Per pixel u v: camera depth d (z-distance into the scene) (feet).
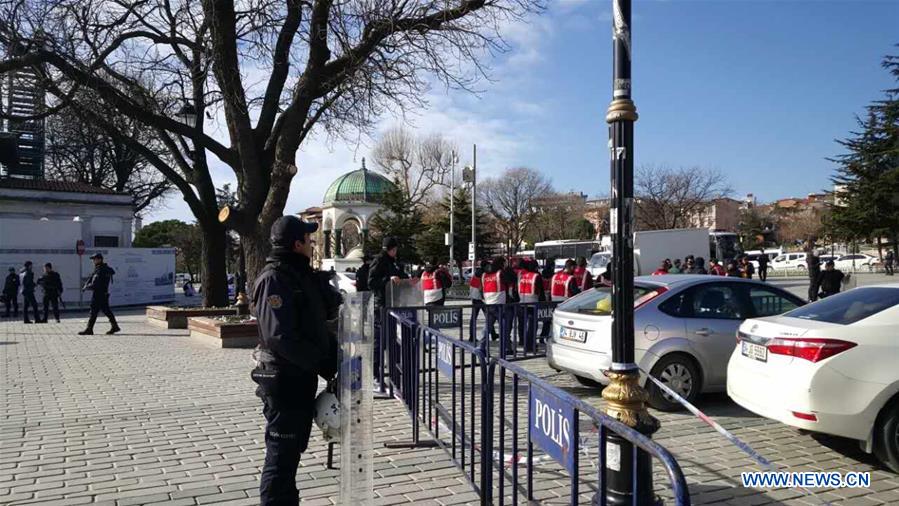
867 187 136.56
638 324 24.58
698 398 26.14
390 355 26.73
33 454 19.36
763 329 19.45
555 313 28.30
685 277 26.53
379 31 43.32
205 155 59.31
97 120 48.73
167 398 27.17
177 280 210.79
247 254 46.80
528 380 11.83
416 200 167.73
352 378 12.32
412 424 20.85
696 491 16.25
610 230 13.19
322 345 12.44
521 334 36.32
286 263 12.38
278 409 12.14
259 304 12.07
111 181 151.02
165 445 20.31
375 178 152.46
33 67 44.06
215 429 22.20
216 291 60.75
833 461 18.62
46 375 32.83
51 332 55.01
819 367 17.46
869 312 18.37
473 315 35.06
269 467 12.07
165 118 47.24
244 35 45.50
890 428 17.11
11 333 54.29
